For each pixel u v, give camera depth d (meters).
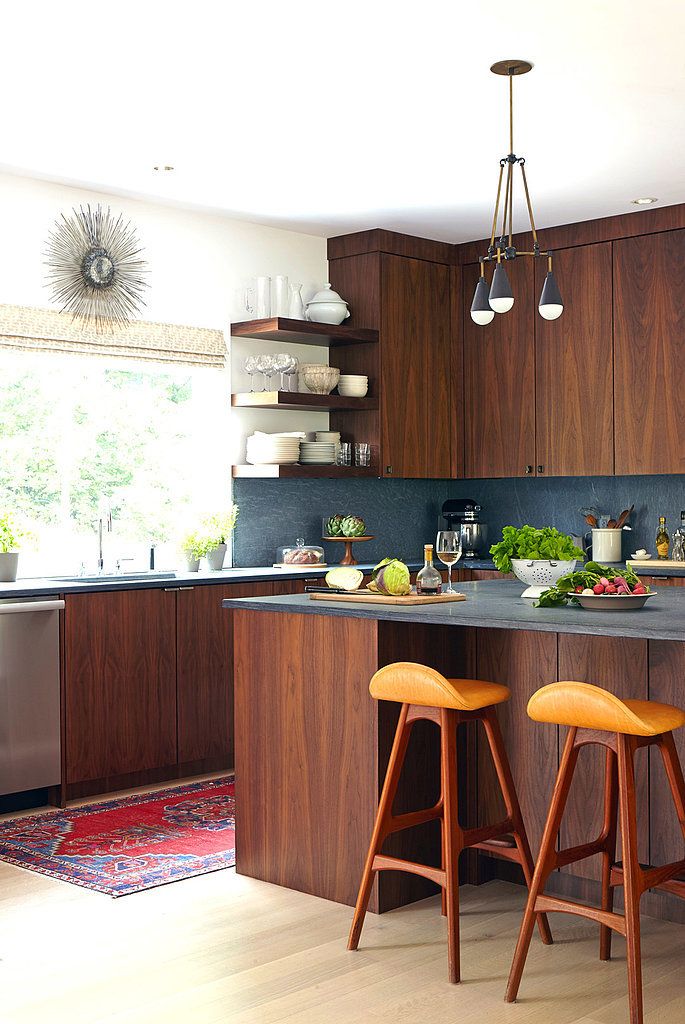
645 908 3.50
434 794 3.76
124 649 5.05
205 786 5.21
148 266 5.73
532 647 3.63
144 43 3.64
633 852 2.74
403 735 3.26
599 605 3.41
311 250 6.50
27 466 5.41
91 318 5.47
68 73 3.89
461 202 5.73
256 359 6.07
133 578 5.45
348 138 4.64
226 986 2.98
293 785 3.78
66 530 5.56
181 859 4.10
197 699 5.35
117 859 4.10
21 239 5.21
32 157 4.89
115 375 5.76
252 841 3.91
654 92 4.12
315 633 3.72
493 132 4.58
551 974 3.05
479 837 3.15
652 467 6.00
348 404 6.23
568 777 2.96
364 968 3.10
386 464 6.39
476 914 3.52
